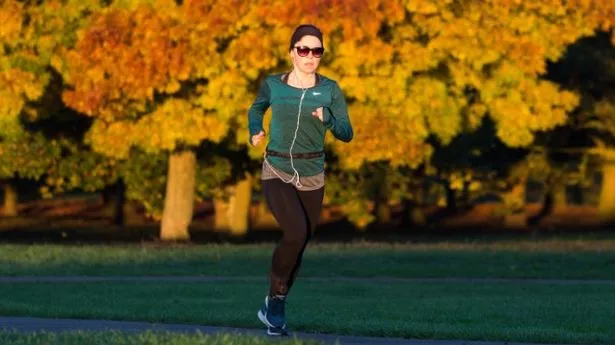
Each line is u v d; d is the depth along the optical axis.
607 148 76.50
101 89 47.09
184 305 25.81
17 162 62.22
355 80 47.81
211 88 47.38
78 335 16.39
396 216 102.19
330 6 45.31
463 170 76.38
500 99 52.53
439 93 50.22
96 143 49.78
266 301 16.67
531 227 85.56
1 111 49.91
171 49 46.12
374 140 48.62
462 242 59.47
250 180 72.44
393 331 19.33
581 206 108.50
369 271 38.72
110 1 49.44
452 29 48.78
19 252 43.28
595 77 69.12
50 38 49.62
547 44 51.62
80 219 97.31
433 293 30.67
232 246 47.97
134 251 44.62
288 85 15.98
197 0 45.84
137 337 16.11
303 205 16.17
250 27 46.72
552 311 24.50
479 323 21.91
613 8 51.00
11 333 16.78
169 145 48.78
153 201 64.75
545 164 77.00
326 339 17.78
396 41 49.03
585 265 40.84
